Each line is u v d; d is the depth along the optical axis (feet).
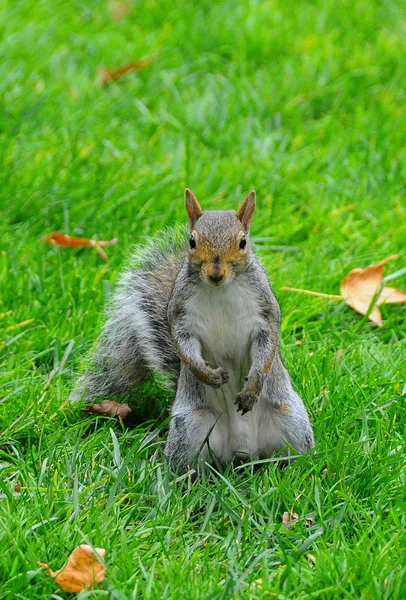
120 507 21.04
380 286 29.58
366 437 22.82
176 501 20.88
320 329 28.73
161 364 24.84
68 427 24.07
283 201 35.27
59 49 45.85
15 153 36.42
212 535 19.75
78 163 35.83
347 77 43.14
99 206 33.73
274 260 31.65
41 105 40.14
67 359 27.07
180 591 17.67
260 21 47.52
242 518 20.26
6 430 23.80
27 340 27.53
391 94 42.32
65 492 21.03
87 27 48.37
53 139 38.04
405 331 29.09
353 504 20.47
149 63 44.50
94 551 18.28
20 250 31.45
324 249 32.35
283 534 19.80
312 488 20.92
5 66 43.06
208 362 22.52
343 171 36.99
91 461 22.29
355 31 47.62
